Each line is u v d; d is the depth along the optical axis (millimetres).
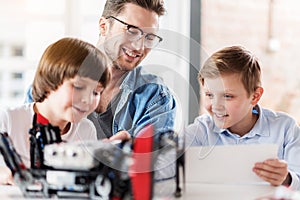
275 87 2719
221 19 2604
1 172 1033
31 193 792
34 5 2553
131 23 1193
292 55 2727
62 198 774
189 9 2551
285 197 779
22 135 1127
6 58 2570
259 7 2668
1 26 2561
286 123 1485
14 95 2568
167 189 823
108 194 744
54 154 759
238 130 1447
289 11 2707
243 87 1373
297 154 1407
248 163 984
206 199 838
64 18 2547
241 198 851
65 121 968
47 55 998
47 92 1034
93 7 2566
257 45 2678
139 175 748
